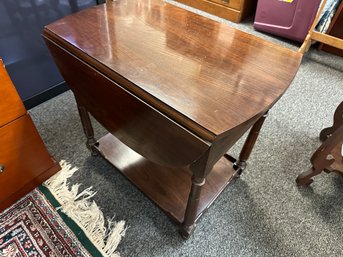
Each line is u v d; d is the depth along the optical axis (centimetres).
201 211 94
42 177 104
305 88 161
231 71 67
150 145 71
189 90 60
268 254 90
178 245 91
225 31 83
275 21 195
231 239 93
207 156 57
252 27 213
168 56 70
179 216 92
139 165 108
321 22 177
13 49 120
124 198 104
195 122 53
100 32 78
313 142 130
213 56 72
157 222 97
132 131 74
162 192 100
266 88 62
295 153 124
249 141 95
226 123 53
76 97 90
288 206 104
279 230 97
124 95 65
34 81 135
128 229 95
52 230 92
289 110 146
